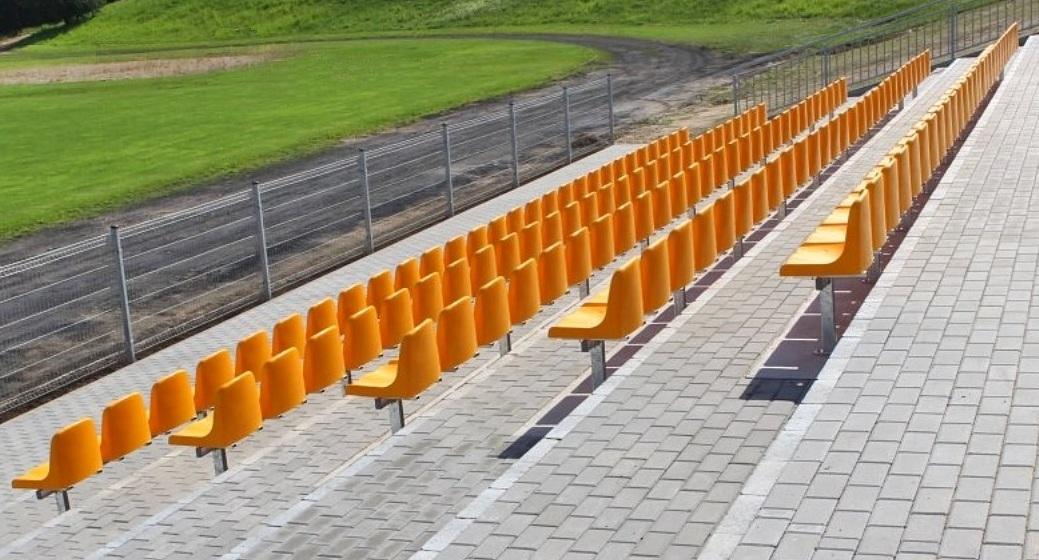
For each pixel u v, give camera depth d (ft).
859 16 167.22
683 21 189.57
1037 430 22.29
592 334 30.48
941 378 25.75
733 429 24.38
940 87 89.51
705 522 19.93
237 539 24.73
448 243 46.85
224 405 29.94
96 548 27.40
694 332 32.71
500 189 76.28
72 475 30.17
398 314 37.22
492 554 19.45
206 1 279.69
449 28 219.20
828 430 23.35
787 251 43.34
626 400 26.86
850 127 65.00
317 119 117.50
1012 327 29.01
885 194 36.96
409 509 23.68
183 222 76.13
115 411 31.42
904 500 19.77
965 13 124.36
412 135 105.40
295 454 31.07
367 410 34.73
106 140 113.91
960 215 42.96
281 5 263.49
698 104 108.58
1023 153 54.95
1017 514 18.80
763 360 29.30
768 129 66.33
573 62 148.05
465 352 32.96
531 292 36.96
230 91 147.84
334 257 63.31
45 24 296.10
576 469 22.84
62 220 80.23
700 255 38.09
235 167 95.76
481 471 25.79
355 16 245.86
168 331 51.26
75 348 51.44
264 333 36.99
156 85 162.40
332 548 21.94
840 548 18.29
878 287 33.96
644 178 58.23
